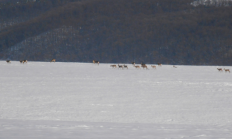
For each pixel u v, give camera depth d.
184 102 65.25
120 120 48.03
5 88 83.00
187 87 90.38
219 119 49.59
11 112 53.12
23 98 67.50
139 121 47.41
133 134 35.62
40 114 51.97
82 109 56.72
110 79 112.62
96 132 36.47
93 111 54.97
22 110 55.03
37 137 33.44
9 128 38.25
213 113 54.50
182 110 56.84
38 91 78.44
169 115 52.41
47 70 160.75
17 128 38.31
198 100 67.94
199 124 44.66
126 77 122.69
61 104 61.31
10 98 67.19
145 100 67.06
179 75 137.00
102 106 59.75
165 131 37.66
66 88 85.00
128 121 47.28
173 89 85.62
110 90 82.06
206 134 36.09
